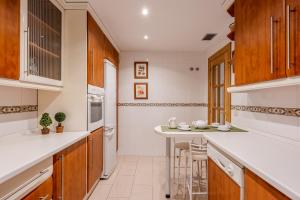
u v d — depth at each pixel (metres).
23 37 1.66
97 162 2.92
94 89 2.71
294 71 1.20
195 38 3.70
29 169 1.27
